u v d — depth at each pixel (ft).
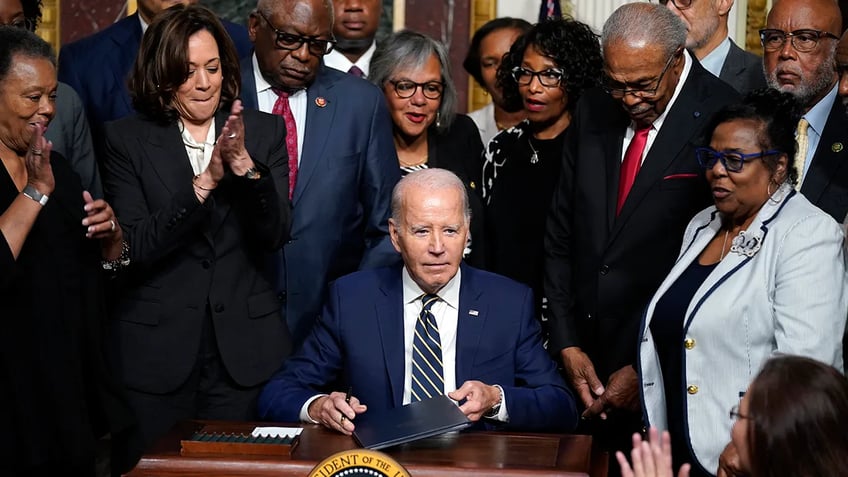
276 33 12.58
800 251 9.84
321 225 12.82
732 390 10.11
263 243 11.47
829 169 11.79
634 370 11.66
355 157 13.07
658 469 7.21
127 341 11.35
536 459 9.05
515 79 13.99
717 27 13.94
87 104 13.97
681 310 10.60
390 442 9.14
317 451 9.21
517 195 14.02
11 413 10.28
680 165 11.83
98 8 19.38
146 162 11.52
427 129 14.82
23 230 10.11
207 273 11.50
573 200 12.67
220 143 10.82
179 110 11.64
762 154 10.00
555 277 12.81
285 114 13.03
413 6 19.58
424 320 10.70
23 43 10.34
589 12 18.26
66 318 10.52
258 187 11.00
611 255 12.10
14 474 10.32
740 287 10.07
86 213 10.82
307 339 11.07
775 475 6.50
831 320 9.76
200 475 8.97
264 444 9.12
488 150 14.70
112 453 11.64
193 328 11.41
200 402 11.62
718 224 10.74
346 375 10.77
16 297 10.27
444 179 10.49
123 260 11.10
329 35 12.84
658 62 11.38
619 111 12.39
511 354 10.71
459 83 19.74
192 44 11.44
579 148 12.48
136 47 14.23
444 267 10.40
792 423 6.41
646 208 11.91
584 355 12.37
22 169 10.68
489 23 16.62
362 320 10.77
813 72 12.19
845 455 6.34
